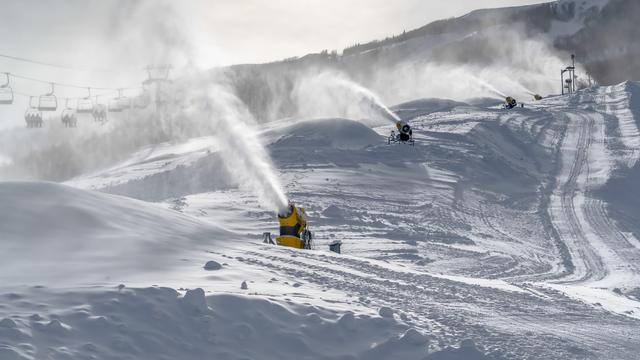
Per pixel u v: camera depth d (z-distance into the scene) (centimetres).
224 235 4288
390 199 9000
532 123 16138
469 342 2239
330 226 7244
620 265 6625
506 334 2530
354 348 2220
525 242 7650
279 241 4997
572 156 13250
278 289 2759
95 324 2017
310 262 3709
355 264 3862
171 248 3497
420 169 10988
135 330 2036
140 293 2256
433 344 2270
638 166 12019
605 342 2572
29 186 3878
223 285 2691
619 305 3625
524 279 5525
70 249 3175
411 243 6581
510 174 11575
